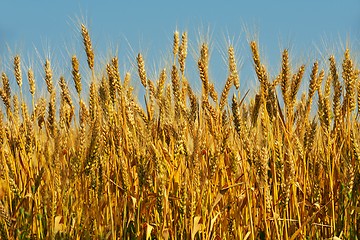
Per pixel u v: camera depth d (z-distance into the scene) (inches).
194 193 71.4
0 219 74.7
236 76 76.2
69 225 75.5
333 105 75.7
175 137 77.3
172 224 74.1
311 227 75.9
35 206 77.3
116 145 74.7
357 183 73.6
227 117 75.4
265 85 73.5
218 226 76.7
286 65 73.2
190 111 77.0
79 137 74.3
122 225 74.9
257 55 73.3
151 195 72.9
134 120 77.5
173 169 73.4
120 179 78.0
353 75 75.8
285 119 74.2
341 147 75.3
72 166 74.0
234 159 75.2
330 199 74.9
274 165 70.6
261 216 74.1
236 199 75.8
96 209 75.7
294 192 71.2
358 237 74.6
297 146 74.5
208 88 75.6
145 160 75.6
